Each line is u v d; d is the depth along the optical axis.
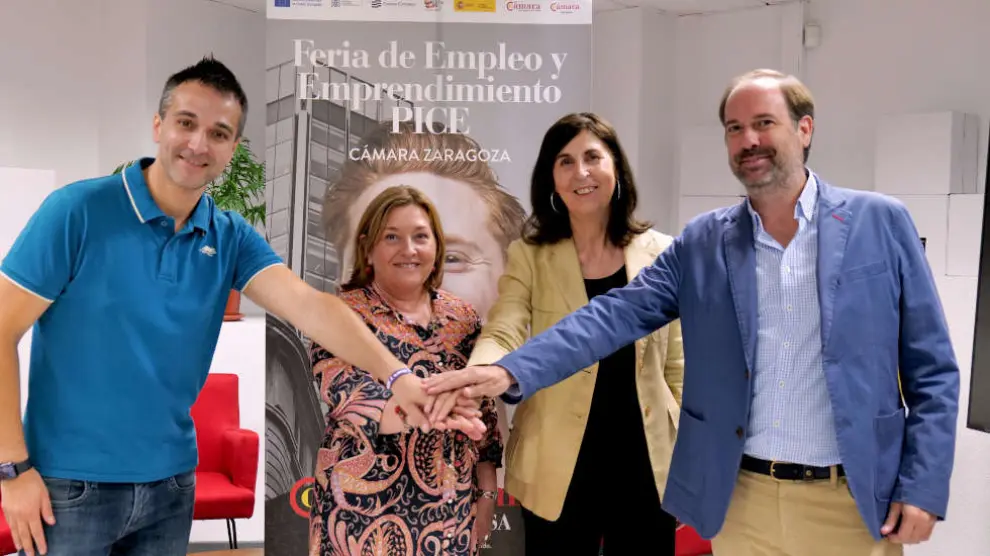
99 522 2.12
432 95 2.70
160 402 2.17
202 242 2.26
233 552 4.13
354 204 2.69
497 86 2.70
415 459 2.41
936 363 2.05
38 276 2.04
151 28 6.34
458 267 2.71
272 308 2.41
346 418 2.40
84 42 6.39
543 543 2.59
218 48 6.84
